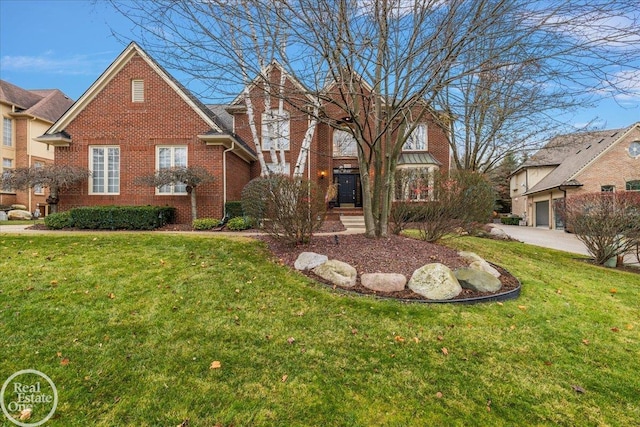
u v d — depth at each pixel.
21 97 23.48
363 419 2.59
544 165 25.66
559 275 6.75
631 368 3.35
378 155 7.15
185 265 6.04
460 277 5.36
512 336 3.92
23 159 22.19
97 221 10.63
